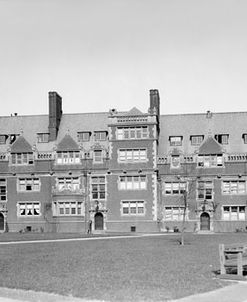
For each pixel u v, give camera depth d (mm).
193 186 69000
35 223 70312
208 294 19688
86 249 36656
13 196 71438
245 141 71125
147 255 32469
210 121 74500
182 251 35469
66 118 77250
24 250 35938
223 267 23594
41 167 71250
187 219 68500
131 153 69188
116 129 69750
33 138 75562
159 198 69438
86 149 72125
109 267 26406
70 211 69375
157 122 71188
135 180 68875
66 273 24234
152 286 20891
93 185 69938
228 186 68500
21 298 18953
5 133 77188
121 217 68500
